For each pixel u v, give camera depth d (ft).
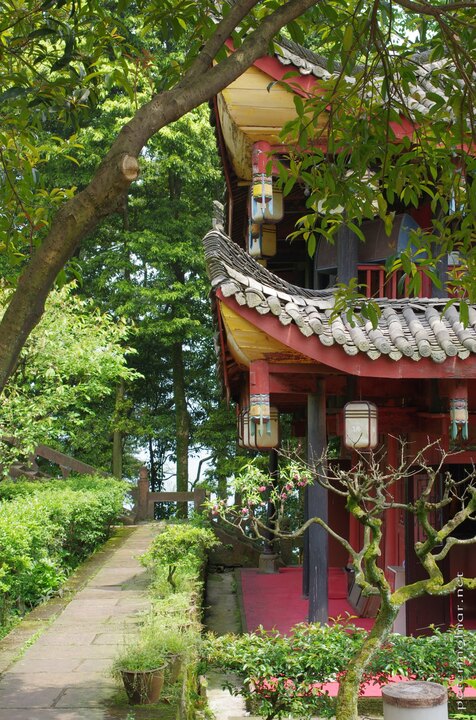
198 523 50.24
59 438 73.20
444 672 22.29
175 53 65.51
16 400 39.93
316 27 17.62
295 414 44.16
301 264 41.47
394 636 22.88
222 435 73.15
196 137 69.46
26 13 16.97
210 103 32.07
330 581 41.42
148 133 10.42
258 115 28.73
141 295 70.23
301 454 46.34
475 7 15.98
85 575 40.47
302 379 26.96
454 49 16.60
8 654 25.21
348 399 27.86
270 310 25.02
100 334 46.50
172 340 72.18
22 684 21.88
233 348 28.86
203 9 16.43
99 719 18.98
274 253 36.17
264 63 28.04
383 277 31.89
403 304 29.50
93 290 73.82
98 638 27.17
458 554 32.50
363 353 25.73
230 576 49.80
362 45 18.07
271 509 49.67
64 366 41.98
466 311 18.26
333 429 34.76
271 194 29.35
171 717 19.16
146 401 83.51
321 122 28.14
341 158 17.54
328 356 25.62
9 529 30.27
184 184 75.31
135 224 77.00
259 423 26.00
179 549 34.42
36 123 17.17
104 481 58.23
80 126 16.70
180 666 21.58
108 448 77.71
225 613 38.88
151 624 23.07
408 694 16.62
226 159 36.47
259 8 17.89
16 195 17.07
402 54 17.21
